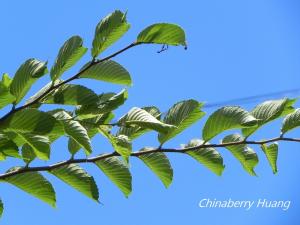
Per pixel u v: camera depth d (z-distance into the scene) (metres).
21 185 1.57
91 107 1.49
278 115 1.55
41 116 1.43
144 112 1.48
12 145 1.45
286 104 1.55
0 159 1.49
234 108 1.55
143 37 1.46
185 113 1.55
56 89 1.49
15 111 1.44
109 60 1.50
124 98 1.50
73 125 1.48
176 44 1.46
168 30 1.45
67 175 1.57
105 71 1.51
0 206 1.53
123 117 1.49
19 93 1.46
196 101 1.55
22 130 1.44
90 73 1.50
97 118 1.51
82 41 1.47
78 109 1.49
